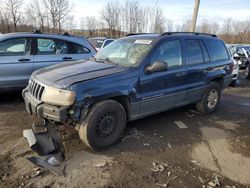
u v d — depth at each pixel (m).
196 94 5.24
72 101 3.30
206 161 3.62
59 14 29.39
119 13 34.41
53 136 3.74
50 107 3.38
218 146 4.12
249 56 12.33
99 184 2.97
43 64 6.02
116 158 3.55
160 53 4.35
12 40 5.68
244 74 12.10
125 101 3.94
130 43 4.67
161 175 3.21
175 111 5.78
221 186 3.06
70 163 3.35
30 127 4.47
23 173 3.10
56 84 3.45
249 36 49.97
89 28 35.06
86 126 3.49
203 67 5.19
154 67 4.04
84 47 6.75
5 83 5.62
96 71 3.83
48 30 28.81
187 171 3.33
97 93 3.50
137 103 4.05
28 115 5.07
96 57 4.84
